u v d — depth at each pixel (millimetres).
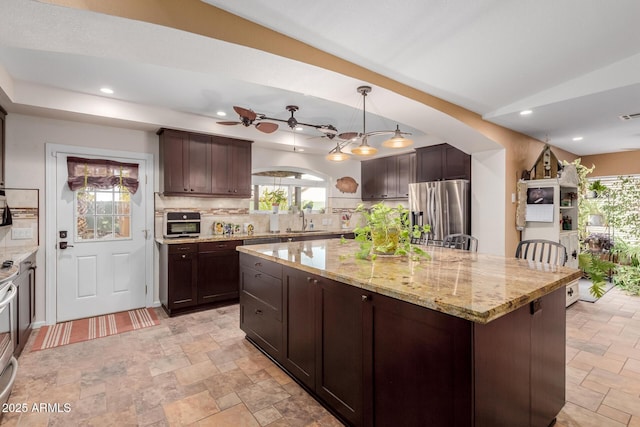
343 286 1812
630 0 1839
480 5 1813
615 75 2637
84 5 1422
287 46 1995
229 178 4336
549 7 1865
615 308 3914
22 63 2533
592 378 2342
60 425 1830
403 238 2420
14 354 2527
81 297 3602
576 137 4434
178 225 3994
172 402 2055
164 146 3826
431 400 1348
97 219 3705
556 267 2023
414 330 1416
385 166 5809
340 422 1866
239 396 2121
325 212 5934
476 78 2676
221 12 1752
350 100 2785
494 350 1321
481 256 2463
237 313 3801
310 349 2104
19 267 2494
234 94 3215
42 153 3361
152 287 4062
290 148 5133
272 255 2494
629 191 5277
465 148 4023
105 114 3318
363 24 1923
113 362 2574
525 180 4152
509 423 1431
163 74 2734
